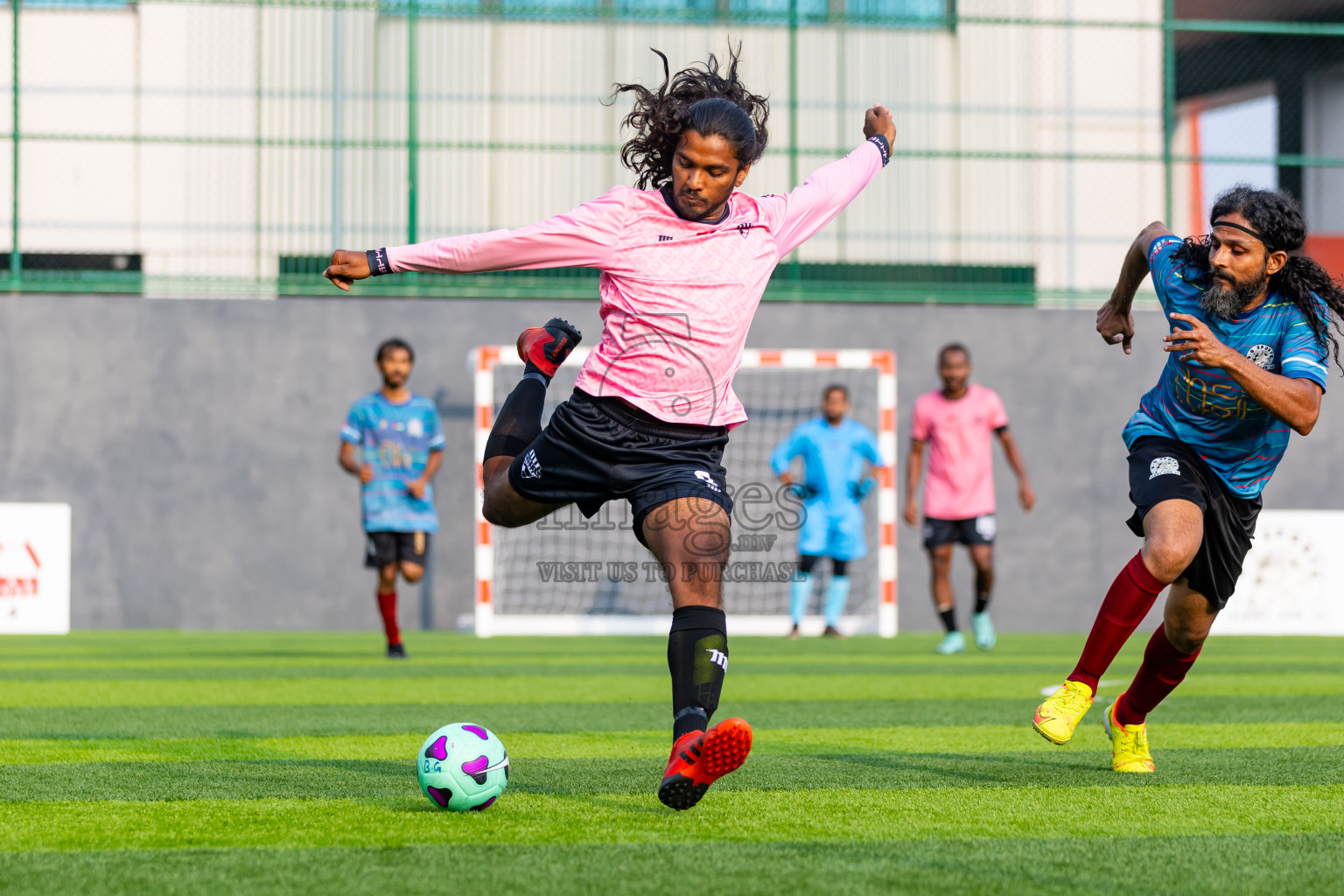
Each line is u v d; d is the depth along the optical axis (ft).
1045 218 143.13
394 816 31.81
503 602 123.54
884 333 132.16
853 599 128.06
